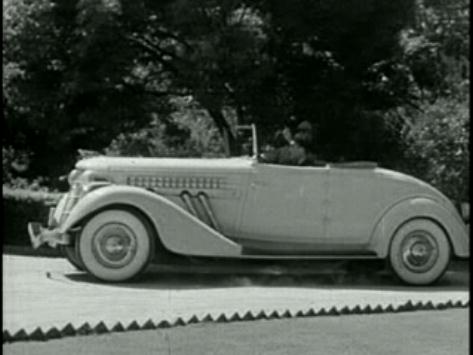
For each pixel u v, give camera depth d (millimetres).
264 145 16453
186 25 15938
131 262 11336
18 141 19297
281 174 12164
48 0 16578
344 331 8438
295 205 12172
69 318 8625
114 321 8461
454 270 13789
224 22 15938
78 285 11039
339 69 17531
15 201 15453
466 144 18219
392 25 16766
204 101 16125
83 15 15867
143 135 19938
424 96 19141
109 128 17656
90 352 7297
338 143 17281
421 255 12133
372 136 17328
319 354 7531
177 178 12039
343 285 12008
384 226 12180
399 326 8734
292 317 9016
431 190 12352
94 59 16484
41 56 16719
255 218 12117
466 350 7734
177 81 17219
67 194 12219
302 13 16406
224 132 16859
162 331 8141
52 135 17969
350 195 12234
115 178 11961
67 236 11430
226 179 12094
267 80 16844
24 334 7633
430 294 11273
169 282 11617
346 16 16422
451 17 19500
